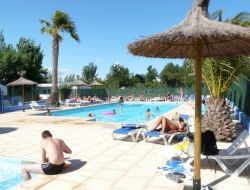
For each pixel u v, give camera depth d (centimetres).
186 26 470
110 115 2648
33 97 3956
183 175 647
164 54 640
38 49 4747
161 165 732
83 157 816
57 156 666
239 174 655
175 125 1012
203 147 670
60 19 2816
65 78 7319
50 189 580
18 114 2170
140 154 845
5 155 857
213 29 432
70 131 1275
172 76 7419
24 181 678
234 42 551
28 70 4547
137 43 493
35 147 963
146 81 7644
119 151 884
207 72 1096
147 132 1004
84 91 4188
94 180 630
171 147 744
